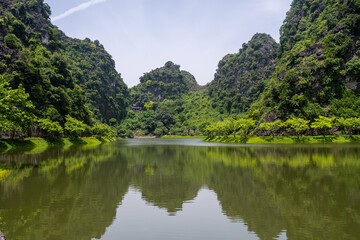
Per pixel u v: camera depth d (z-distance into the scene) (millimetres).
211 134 122000
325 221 13156
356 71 83188
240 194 18953
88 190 20469
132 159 41281
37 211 15234
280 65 140500
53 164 34594
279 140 80938
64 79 108062
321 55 92750
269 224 13047
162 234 12070
